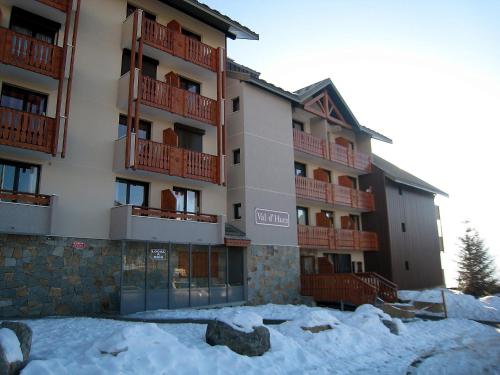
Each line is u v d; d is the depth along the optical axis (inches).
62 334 374.6
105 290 584.7
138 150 618.8
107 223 608.7
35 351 306.7
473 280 1391.5
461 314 792.9
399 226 1130.0
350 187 1065.5
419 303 820.0
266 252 787.4
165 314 561.6
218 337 347.6
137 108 627.2
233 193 794.2
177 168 668.1
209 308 670.5
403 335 532.1
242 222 767.1
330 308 783.7
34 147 530.0
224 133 759.1
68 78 571.2
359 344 446.3
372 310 566.6
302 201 954.1
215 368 300.2
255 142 815.7
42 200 535.5
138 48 671.1
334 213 1066.1
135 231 592.7
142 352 289.0
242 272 745.0
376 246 1087.6
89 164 606.5
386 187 1113.4
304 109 957.8
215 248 709.3
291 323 466.9
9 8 568.4
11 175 547.5
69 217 572.7
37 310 523.5
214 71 767.1
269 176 828.0
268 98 866.8
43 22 598.5
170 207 661.9
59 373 248.2
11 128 516.4
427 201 1293.1
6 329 265.7
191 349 311.4
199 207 747.4
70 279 557.3
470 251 1437.0
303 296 825.5
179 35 722.8
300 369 344.2
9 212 499.2
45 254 541.3
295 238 852.0
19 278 515.2
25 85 570.3
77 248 571.2
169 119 717.3
